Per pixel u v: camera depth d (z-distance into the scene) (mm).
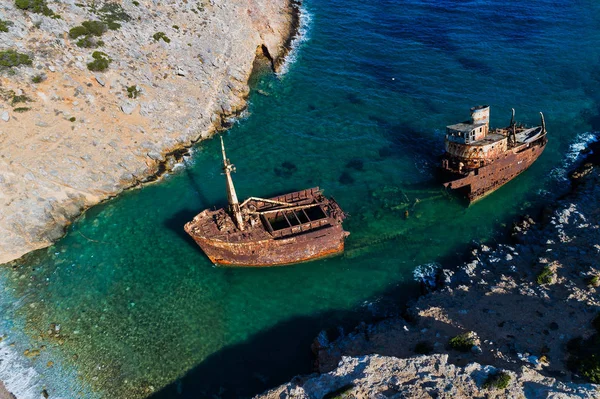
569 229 42281
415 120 59250
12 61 49406
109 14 60250
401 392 27203
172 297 39219
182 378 33344
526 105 61250
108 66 54438
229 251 39906
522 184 50594
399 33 77312
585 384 26328
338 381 28875
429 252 42938
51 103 49375
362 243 43906
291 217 44438
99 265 41906
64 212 45812
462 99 62500
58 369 33875
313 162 53281
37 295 39312
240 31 69500
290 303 38875
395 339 33062
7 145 45219
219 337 36188
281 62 70562
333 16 82562
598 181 47938
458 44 74062
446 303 36000
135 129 52719
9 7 53812
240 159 53938
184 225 42750
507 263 39969
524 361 29016
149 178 51188
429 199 48531
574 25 78500
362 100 62812
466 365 28234
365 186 50031
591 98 62594
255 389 32406
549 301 34406
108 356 34750
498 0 86438
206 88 59969
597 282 35000
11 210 42938
